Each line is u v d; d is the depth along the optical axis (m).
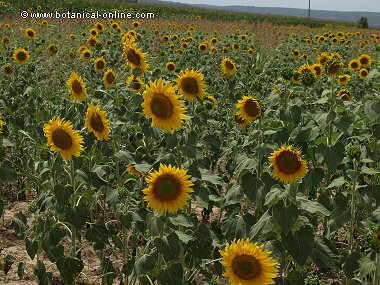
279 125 3.20
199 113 3.93
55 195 2.56
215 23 20.67
